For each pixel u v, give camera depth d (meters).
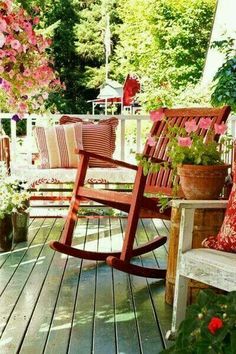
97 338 2.68
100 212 6.08
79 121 6.22
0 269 3.87
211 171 3.06
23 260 4.12
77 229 5.29
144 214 3.90
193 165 3.08
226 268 2.38
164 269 3.68
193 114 3.89
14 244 4.62
